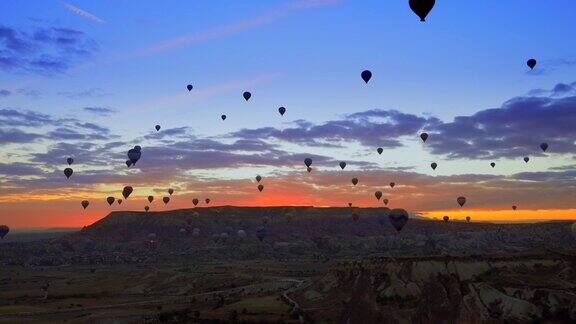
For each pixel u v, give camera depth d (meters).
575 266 96.31
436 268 103.19
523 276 94.50
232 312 101.69
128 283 181.25
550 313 78.19
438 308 78.19
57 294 162.50
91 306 135.00
